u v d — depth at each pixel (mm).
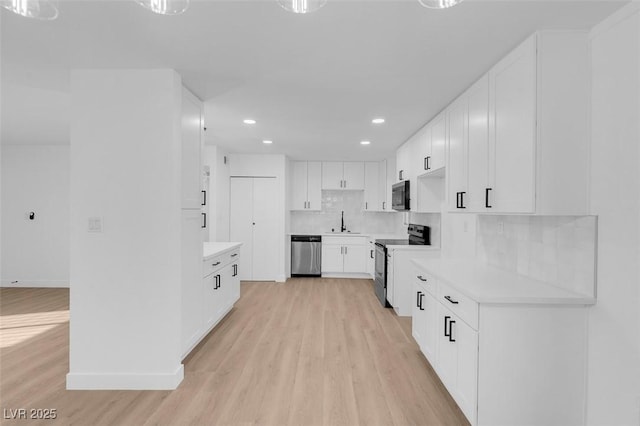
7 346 3289
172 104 2455
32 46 2092
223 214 5883
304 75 2492
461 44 2014
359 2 1606
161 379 2479
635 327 1600
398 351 3199
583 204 1881
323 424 2109
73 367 2490
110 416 2172
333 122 3783
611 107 1730
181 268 2625
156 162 2477
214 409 2254
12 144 5633
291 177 6820
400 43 2008
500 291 1972
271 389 2508
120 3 1630
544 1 1596
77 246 2480
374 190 6781
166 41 2018
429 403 2346
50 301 4863
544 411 1888
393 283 4332
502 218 2766
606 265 1768
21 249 5715
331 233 6770
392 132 4258
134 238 2477
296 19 1765
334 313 4375
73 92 2469
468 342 1987
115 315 2479
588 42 1870
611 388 1732
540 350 1883
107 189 2484
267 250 6301
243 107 3250
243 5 1640
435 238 4461
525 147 1937
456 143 2924
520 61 1982
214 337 3529
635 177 1596
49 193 5699
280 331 3709
